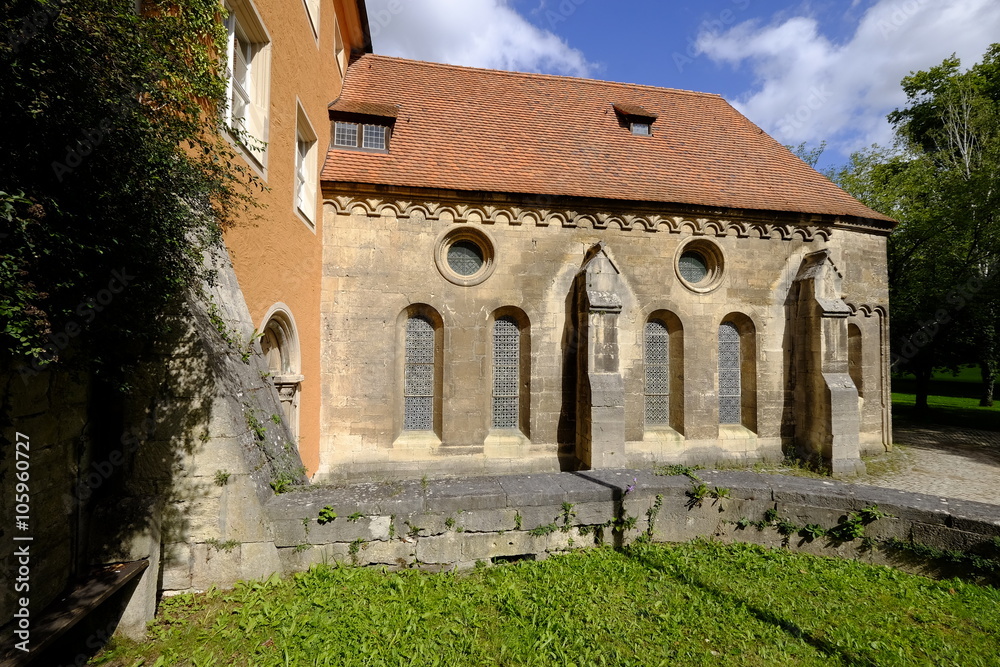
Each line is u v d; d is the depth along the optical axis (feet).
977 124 61.31
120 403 12.82
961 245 52.21
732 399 38.22
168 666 10.83
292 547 14.28
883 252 40.57
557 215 34.12
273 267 21.22
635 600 14.38
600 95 45.70
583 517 17.21
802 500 18.04
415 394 33.19
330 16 32.81
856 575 16.38
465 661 11.48
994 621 13.83
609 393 31.19
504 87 43.39
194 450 13.38
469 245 34.14
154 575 12.36
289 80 23.31
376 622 12.49
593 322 31.48
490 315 33.71
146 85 8.23
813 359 36.22
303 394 26.27
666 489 18.10
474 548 15.94
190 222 10.48
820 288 35.86
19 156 6.98
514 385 34.71
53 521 10.67
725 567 16.55
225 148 12.32
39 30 6.46
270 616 12.41
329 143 32.81
